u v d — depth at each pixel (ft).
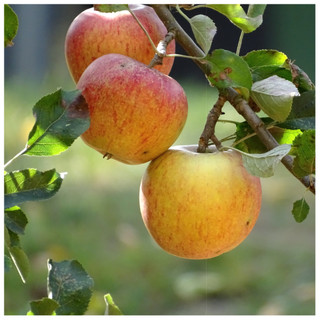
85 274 2.66
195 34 2.77
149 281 5.87
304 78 2.81
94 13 2.90
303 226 7.17
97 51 2.86
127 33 2.86
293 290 5.69
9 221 2.56
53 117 2.62
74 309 2.63
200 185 2.77
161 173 2.80
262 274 5.98
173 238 2.81
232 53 2.68
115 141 2.74
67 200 7.20
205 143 2.83
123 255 6.21
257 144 2.83
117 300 5.59
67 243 6.31
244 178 2.79
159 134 2.74
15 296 5.30
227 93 2.75
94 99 2.72
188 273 6.02
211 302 5.69
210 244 2.80
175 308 5.58
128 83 2.72
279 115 2.72
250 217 2.82
